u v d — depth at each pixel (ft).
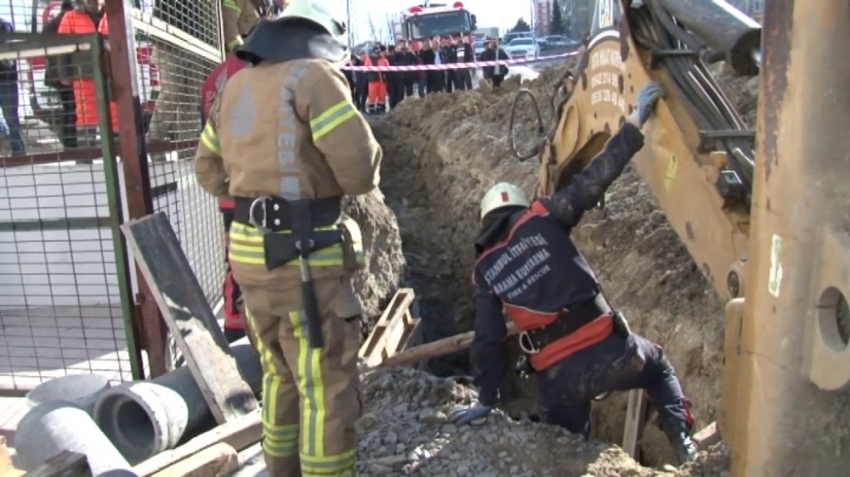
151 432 14.08
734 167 10.57
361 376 15.71
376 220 30.01
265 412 11.05
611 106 14.34
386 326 24.12
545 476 12.19
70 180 19.79
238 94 10.11
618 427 19.71
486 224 13.51
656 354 13.58
